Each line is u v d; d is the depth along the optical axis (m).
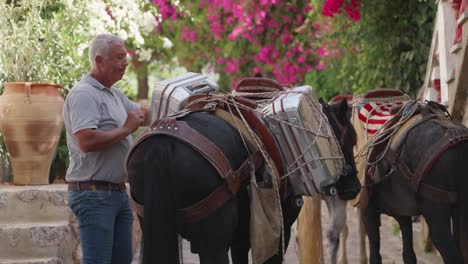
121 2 13.62
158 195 5.83
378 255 9.40
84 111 7.00
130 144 7.37
